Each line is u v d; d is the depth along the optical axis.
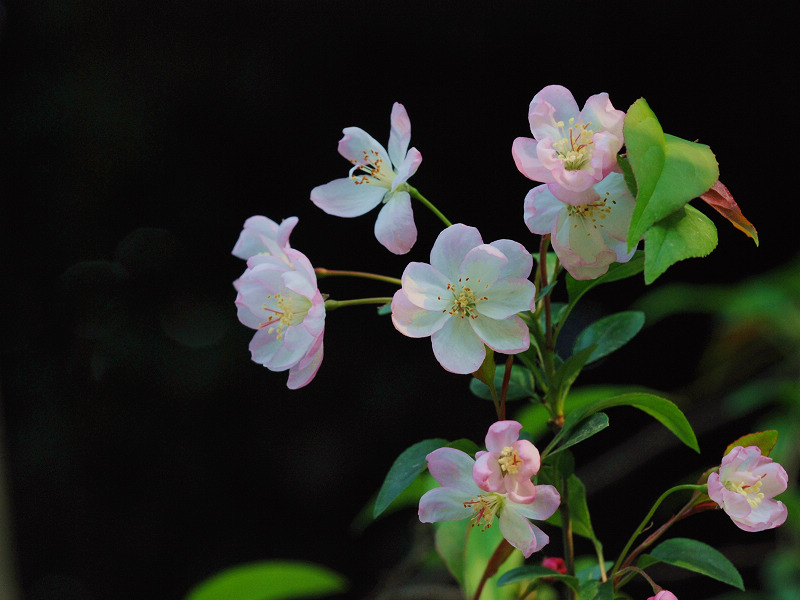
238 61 2.24
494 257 1.02
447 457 1.02
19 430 2.24
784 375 1.79
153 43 2.22
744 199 2.21
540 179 1.01
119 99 2.22
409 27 2.24
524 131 2.20
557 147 1.01
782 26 2.15
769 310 1.60
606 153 1.00
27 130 2.23
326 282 2.26
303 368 1.04
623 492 2.20
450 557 1.15
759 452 1.03
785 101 2.17
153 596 2.23
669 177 0.99
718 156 2.21
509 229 2.17
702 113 2.21
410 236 1.03
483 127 2.21
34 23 2.20
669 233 1.00
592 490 1.98
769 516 1.02
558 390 1.06
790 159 2.18
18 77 2.23
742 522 1.02
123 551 2.24
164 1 2.20
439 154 2.21
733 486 1.03
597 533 2.16
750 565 1.95
